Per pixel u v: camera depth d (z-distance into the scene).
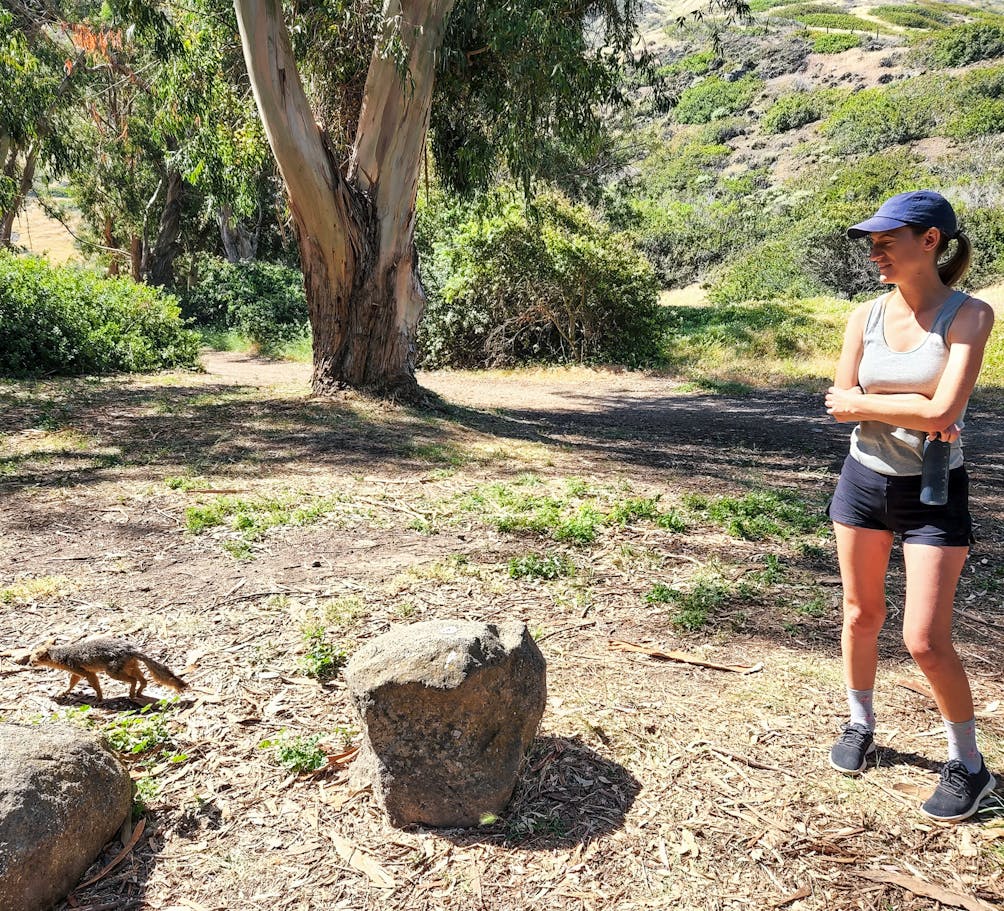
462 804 2.79
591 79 12.63
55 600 4.82
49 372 16.41
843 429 13.53
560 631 4.45
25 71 17.25
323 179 11.41
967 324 2.69
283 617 4.57
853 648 3.13
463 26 11.88
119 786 2.73
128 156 29.17
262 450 9.22
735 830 2.78
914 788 3.02
